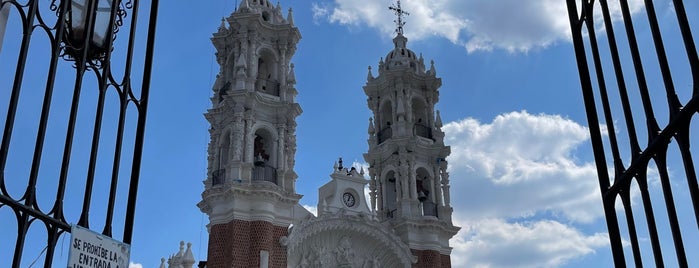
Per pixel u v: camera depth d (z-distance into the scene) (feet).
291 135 160.56
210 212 147.74
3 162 29.17
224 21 177.99
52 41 33.14
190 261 161.58
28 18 31.71
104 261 34.30
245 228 141.59
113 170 35.91
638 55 30.07
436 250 169.27
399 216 171.42
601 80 33.73
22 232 29.86
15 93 30.40
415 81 195.42
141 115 39.19
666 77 27.86
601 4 32.94
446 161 186.09
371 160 187.83
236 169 146.92
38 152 31.27
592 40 34.55
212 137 161.27
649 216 29.37
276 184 152.35
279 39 173.27
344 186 168.35
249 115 155.22
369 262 162.50
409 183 176.65
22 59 30.94
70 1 35.47
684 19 26.58
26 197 30.35
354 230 161.07
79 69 34.42
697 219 25.70
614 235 33.81
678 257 26.91
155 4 42.29
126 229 36.96
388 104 197.77
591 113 36.78
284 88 165.58
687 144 26.58
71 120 33.45
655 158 28.73
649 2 28.94
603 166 35.53
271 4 180.34
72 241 32.35
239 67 160.66
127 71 38.06
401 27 212.23
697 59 25.90
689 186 26.17
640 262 30.63
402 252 163.43
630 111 31.04
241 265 137.28
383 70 197.47
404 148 181.16
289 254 149.07
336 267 157.48
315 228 153.89
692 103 25.84
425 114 194.59
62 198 32.24
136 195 37.91
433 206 178.60
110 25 37.11
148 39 41.19
